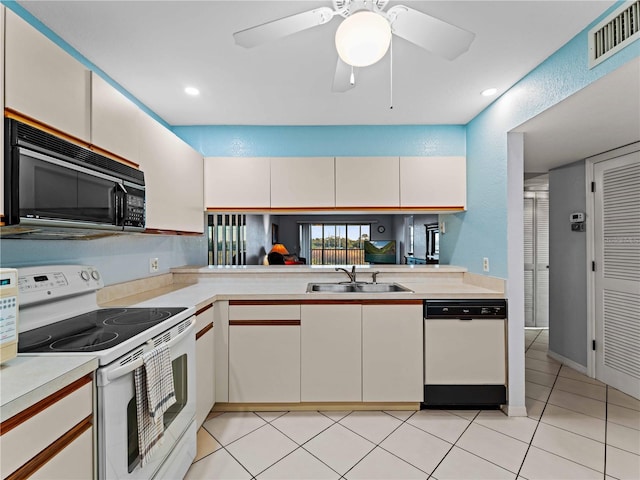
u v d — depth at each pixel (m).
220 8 1.40
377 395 2.13
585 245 2.83
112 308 1.66
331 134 2.80
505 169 2.16
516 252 2.14
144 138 1.77
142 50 1.70
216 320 2.11
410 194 2.62
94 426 1.00
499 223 2.23
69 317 1.46
